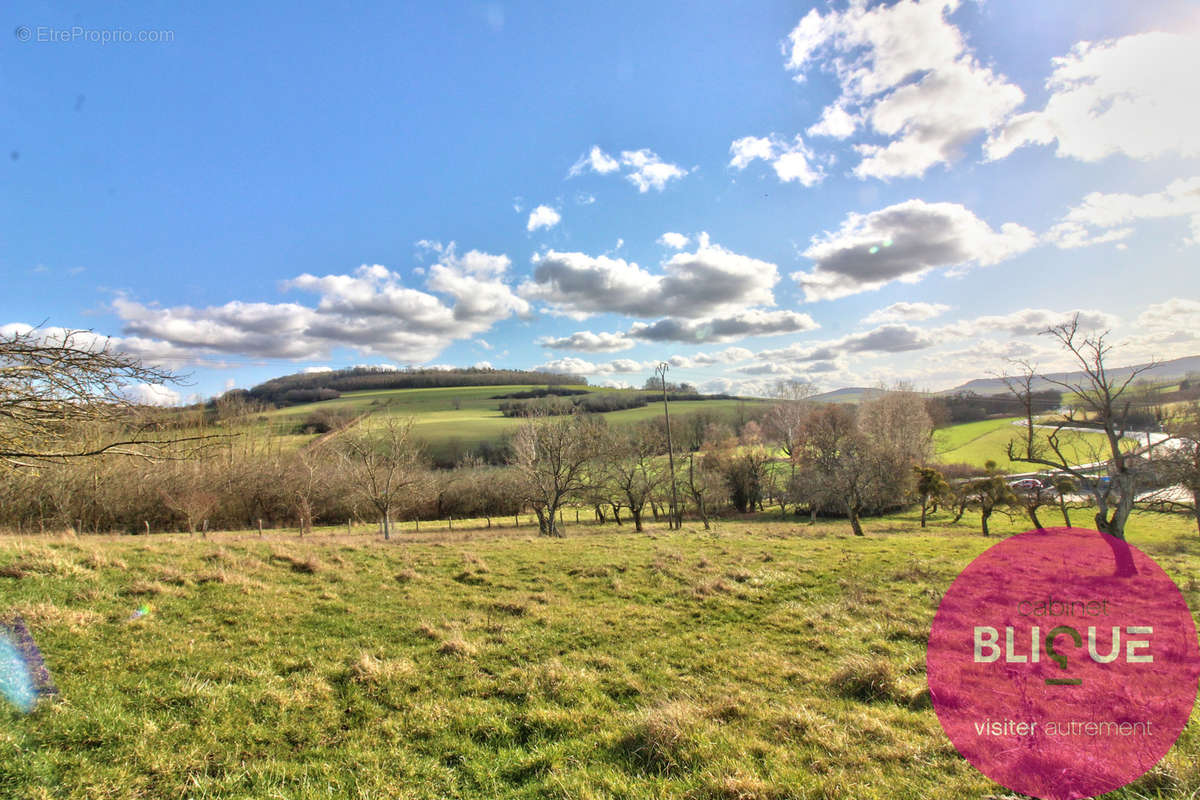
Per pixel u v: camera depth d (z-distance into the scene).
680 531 33.66
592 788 5.58
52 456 9.38
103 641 8.96
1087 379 19.28
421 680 8.55
